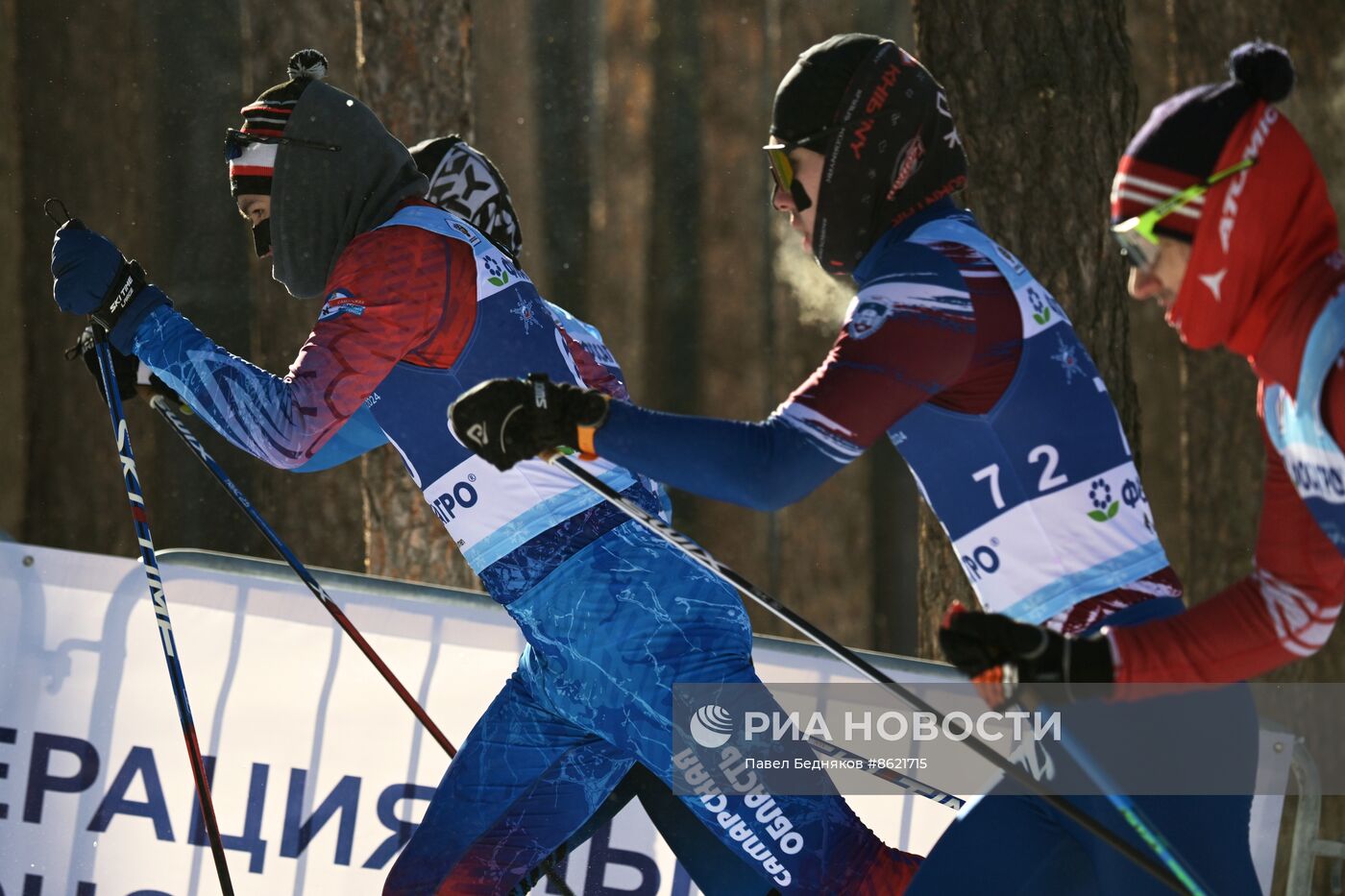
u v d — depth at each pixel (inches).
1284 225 299.1
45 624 557.3
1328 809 1072.8
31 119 1566.2
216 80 1611.7
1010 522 355.3
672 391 1756.9
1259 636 325.4
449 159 538.3
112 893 551.5
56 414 1524.4
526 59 1827.0
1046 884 358.9
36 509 1519.4
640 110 1801.2
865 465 1620.3
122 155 1581.0
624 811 566.9
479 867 480.4
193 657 558.6
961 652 322.3
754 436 335.0
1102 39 799.1
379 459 913.5
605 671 441.7
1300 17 1283.2
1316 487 301.0
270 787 556.7
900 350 338.0
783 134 370.0
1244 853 348.5
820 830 435.8
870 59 363.9
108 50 1584.6
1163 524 1584.6
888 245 367.9
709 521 1640.0
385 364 426.0
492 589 451.8
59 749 554.3
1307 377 294.5
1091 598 352.5
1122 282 795.4
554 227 1812.3
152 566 475.5
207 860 553.3
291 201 442.6
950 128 370.9
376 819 557.9
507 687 488.4
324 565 1478.8
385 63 982.4
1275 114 301.7
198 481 1526.8
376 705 561.0
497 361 439.5
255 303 1606.8
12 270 1545.3
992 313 346.9
